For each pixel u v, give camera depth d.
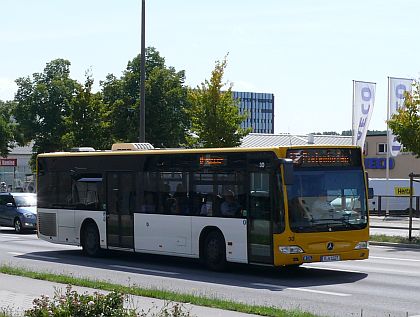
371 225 38.09
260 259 16.88
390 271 18.14
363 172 17.38
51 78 57.22
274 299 13.67
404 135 28.30
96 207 21.98
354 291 14.75
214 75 35.56
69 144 43.53
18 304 12.13
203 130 35.56
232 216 17.64
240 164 17.52
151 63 52.94
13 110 56.97
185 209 18.98
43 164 24.14
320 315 11.49
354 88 37.62
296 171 16.59
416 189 54.88
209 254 18.36
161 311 10.49
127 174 20.89
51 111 55.56
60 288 14.06
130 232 20.70
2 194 34.41
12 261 20.95
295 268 18.94
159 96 48.78
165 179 19.64
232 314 11.17
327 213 16.75
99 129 43.91
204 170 18.48
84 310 8.80
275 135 68.94
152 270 18.78
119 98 51.22
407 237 27.42
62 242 23.33
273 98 152.88
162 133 48.59
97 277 17.14
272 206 16.55
